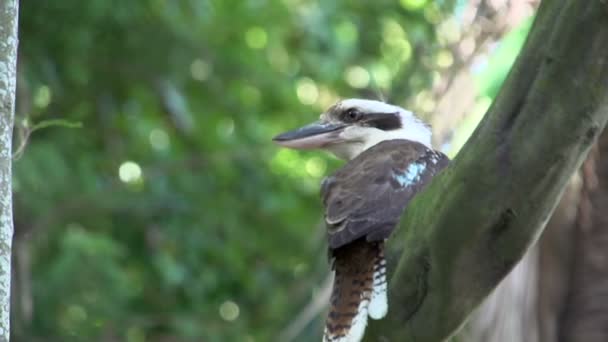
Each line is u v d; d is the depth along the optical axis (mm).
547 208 5918
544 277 10688
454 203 5969
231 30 17031
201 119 17438
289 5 16750
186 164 16938
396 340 6414
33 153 14820
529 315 10055
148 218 16516
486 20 10281
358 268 6613
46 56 15461
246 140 17266
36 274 15320
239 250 16703
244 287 16672
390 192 6867
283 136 8680
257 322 16406
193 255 16391
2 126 6184
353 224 6637
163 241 16438
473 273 6113
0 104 6184
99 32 15875
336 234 6633
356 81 16609
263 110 17672
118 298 15328
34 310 15070
